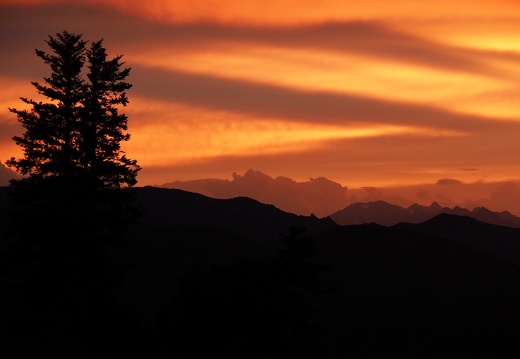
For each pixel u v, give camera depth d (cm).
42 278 14362
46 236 14538
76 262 14662
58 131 15288
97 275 14625
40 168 15250
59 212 14512
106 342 10369
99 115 15350
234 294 9131
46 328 15362
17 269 15138
